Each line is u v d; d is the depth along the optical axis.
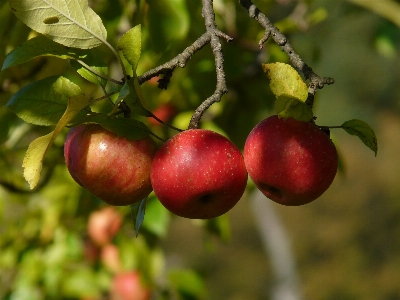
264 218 2.57
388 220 5.98
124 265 1.59
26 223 1.69
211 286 5.14
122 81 1.05
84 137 1.05
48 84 1.05
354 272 5.51
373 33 1.76
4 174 1.46
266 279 5.17
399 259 5.65
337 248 5.74
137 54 1.01
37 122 1.05
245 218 5.98
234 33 1.44
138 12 1.30
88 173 1.05
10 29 1.22
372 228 5.92
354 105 5.97
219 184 1.03
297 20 1.55
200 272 1.83
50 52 1.06
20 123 1.39
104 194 1.06
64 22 1.04
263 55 1.45
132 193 1.06
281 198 1.05
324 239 5.84
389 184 6.31
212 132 1.04
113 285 1.63
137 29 1.01
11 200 1.66
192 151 1.03
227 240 1.45
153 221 1.37
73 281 1.61
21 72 1.28
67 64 1.34
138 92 1.01
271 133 1.03
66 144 1.07
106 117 1.04
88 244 1.69
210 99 1.05
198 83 1.42
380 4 1.61
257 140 1.04
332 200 6.33
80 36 1.04
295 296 2.55
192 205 1.04
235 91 1.45
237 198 1.05
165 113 1.44
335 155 1.04
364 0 1.62
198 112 1.05
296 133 1.03
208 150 1.03
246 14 1.44
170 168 1.03
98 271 1.65
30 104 1.05
